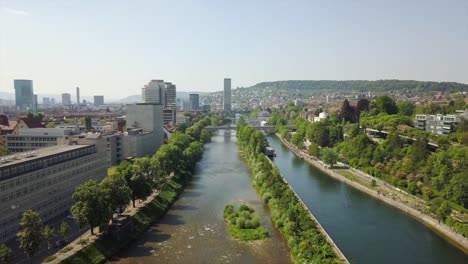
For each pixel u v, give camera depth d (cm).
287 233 16012
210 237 16550
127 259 14400
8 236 14450
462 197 18562
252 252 15000
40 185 16375
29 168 15888
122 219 16600
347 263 12738
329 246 13925
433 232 17238
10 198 14525
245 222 17450
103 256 14238
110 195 15712
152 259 14388
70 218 17638
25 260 12950
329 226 17962
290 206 17338
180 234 16888
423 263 14200
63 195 18238
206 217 19175
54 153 17975
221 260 14288
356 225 18112
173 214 19675
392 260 14450
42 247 14162
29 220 12356
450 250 15375
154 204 19988
